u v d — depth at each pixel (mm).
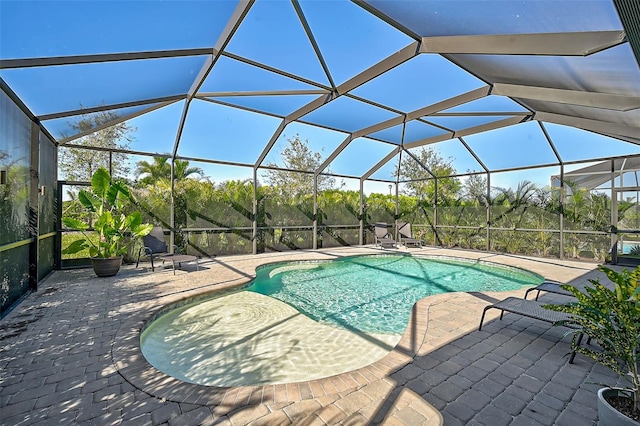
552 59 3748
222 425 2164
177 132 8133
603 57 3330
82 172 8156
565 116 7309
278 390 2594
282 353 3885
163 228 8914
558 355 3344
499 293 5781
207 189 9727
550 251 9992
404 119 8359
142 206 8609
